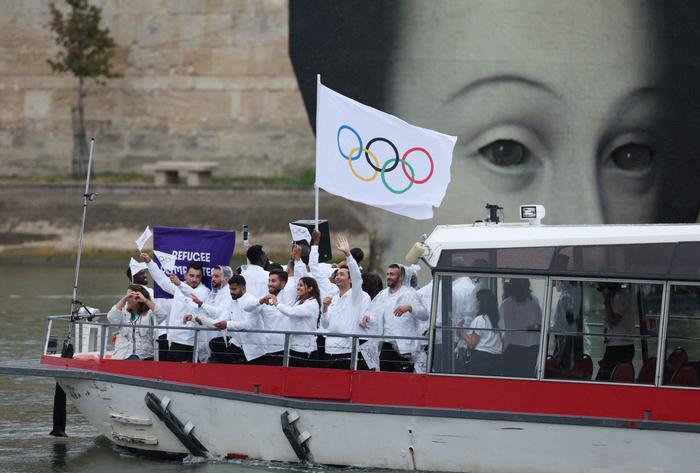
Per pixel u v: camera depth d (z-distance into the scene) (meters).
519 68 69.06
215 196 106.94
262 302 31.92
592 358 29.73
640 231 29.86
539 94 69.06
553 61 68.81
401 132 33.34
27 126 123.38
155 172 114.50
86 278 91.81
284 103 119.00
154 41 121.56
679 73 68.06
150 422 32.50
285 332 31.44
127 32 121.94
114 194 109.25
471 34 69.38
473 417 30.00
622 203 69.06
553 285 29.94
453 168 69.69
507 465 30.06
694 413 29.22
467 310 30.27
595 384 29.61
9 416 40.22
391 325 31.67
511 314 30.05
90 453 34.41
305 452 31.23
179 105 121.19
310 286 32.41
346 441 30.95
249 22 119.88
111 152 122.31
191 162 118.94
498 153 69.56
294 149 118.75
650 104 68.50
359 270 31.62
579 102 68.81
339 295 32.59
